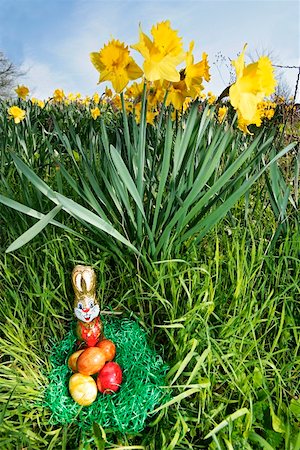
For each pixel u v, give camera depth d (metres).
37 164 1.19
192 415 0.57
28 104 2.03
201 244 0.84
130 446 0.52
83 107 2.84
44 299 0.69
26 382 0.61
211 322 0.68
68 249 0.77
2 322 0.71
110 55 0.60
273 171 0.79
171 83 0.69
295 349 0.63
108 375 0.59
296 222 0.81
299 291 0.69
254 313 0.66
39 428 0.59
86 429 0.57
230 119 1.39
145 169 0.87
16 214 0.82
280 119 1.34
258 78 0.57
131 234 0.77
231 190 0.82
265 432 0.54
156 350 0.68
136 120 0.86
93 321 0.61
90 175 0.71
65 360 0.65
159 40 0.55
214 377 0.58
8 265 0.79
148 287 0.72
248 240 0.80
